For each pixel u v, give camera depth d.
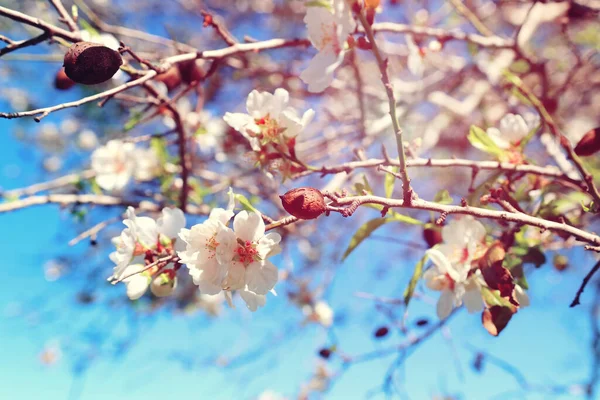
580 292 0.49
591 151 0.50
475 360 0.76
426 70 1.16
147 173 0.77
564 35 0.78
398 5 0.99
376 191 1.13
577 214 0.62
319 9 0.48
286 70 1.02
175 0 1.27
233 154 0.93
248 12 1.33
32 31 0.93
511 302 0.48
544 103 0.72
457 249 0.51
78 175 0.76
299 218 0.43
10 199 0.72
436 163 0.53
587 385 0.82
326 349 0.72
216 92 1.02
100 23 0.74
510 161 0.55
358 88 0.72
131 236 0.50
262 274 0.45
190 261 0.45
